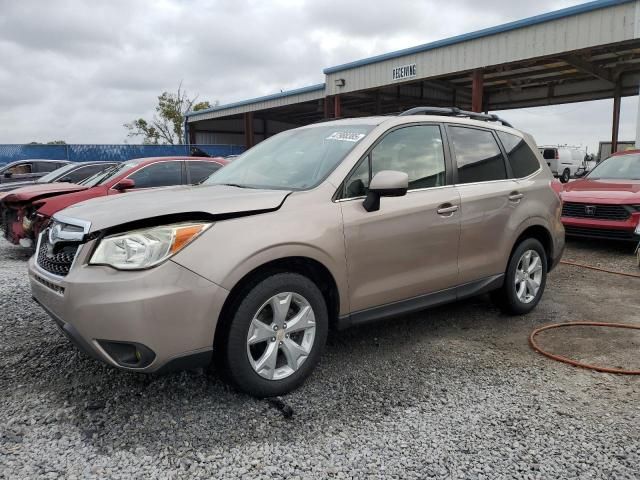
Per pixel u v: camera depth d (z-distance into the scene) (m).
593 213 8.19
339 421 2.92
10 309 5.00
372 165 3.67
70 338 2.85
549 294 5.72
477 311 5.02
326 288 3.45
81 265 2.81
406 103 29.22
